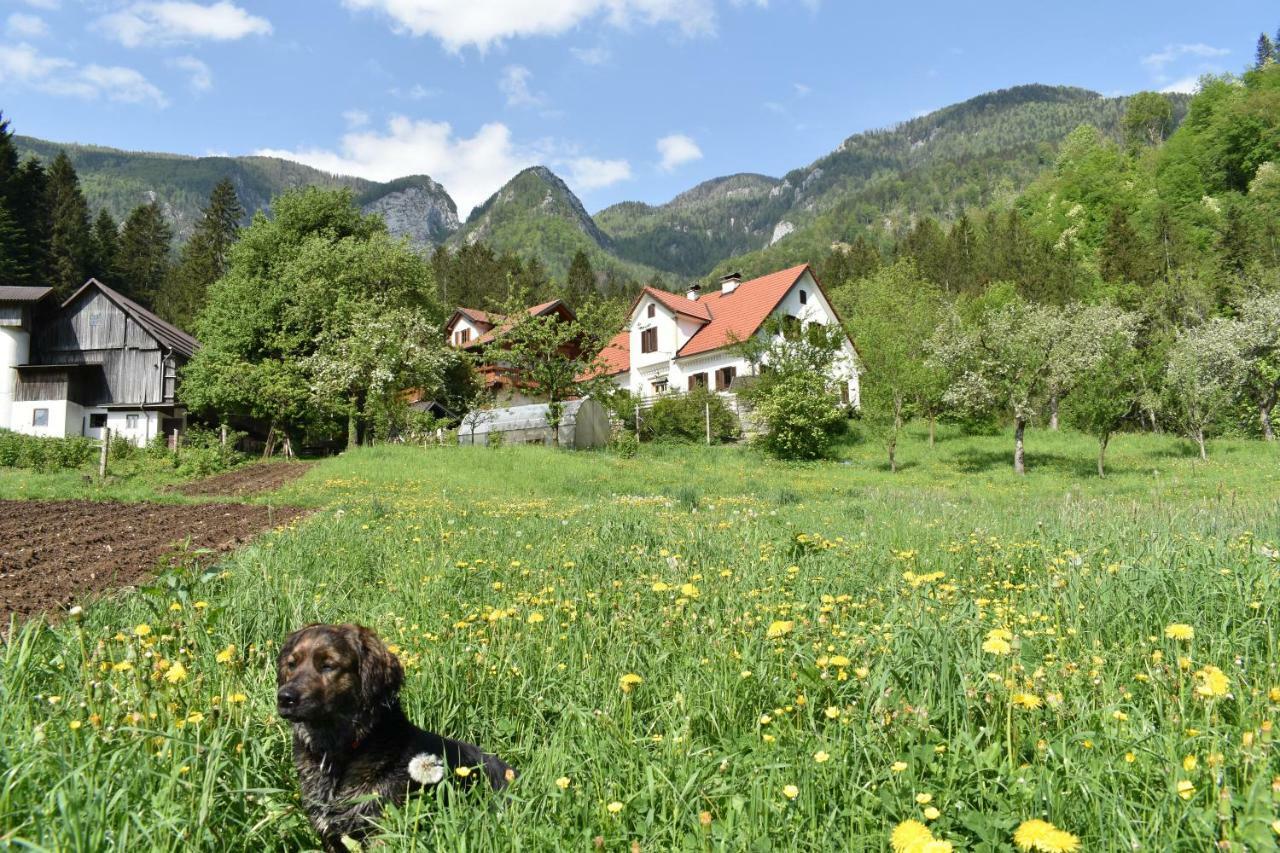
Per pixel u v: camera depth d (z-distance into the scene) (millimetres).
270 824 3164
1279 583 5148
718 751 3475
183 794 2967
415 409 48500
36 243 66500
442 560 8156
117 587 8266
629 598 6090
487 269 104562
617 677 4336
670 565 7531
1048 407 46438
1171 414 39062
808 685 3828
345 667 3131
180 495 20547
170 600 4859
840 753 3176
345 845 2990
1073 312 37125
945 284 87188
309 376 44500
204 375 43531
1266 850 2258
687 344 52469
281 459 39875
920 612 4652
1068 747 3113
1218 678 3125
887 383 34688
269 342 45750
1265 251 65375
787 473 31391
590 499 20672
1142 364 40062
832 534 11070
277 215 52656
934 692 3773
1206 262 68688
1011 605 5578
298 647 3170
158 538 12367
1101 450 30500
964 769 3066
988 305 59625
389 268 47906
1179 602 5141
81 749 3053
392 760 3170
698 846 2693
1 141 66625
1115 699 3660
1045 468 33125
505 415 40812
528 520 12898
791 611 5535
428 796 3031
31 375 45469
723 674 4207
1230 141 91062
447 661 4422
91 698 3520
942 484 28547
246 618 5391
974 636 4281
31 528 13758
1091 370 30578
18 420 45250
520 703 4168
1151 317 55750
